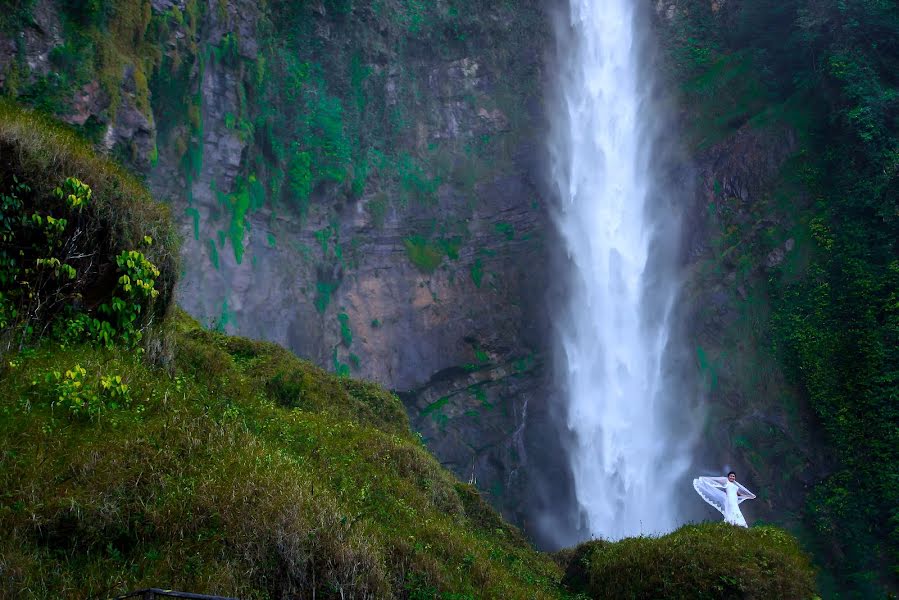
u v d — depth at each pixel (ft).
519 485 101.81
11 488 20.40
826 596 77.05
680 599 32.09
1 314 25.25
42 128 29.12
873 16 94.12
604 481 100.78
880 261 87.66
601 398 104.58
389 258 100.63
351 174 97.04
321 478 30.27
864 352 83.15
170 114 75.00
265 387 44.78
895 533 75.36
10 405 22.81
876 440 79.97
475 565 30.04
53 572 18.71
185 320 50.60
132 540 20.80
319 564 22.77
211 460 24.61
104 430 23.86
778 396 90.43
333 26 98.84
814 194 96.58
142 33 69.26
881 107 91.56
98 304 29.04
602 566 35.65
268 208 88.84
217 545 21.45
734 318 97.50
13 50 57.72
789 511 85.05
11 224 26.61
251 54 86.07
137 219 30.99
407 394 99.25
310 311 90.94
